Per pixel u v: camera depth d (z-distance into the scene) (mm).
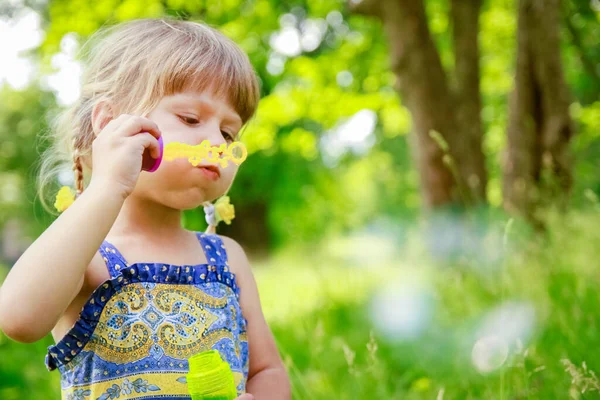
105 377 1447
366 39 9906
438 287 4523
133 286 1503
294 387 2295
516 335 2682
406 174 18797
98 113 1646
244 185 17891
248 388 1696
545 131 6031
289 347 3631
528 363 2531
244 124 1770
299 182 18156
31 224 18625
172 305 1526
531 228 4812
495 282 3605
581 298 3018
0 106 18156
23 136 18406
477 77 7348
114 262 1517
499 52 10477
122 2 8516
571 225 4262
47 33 8727
